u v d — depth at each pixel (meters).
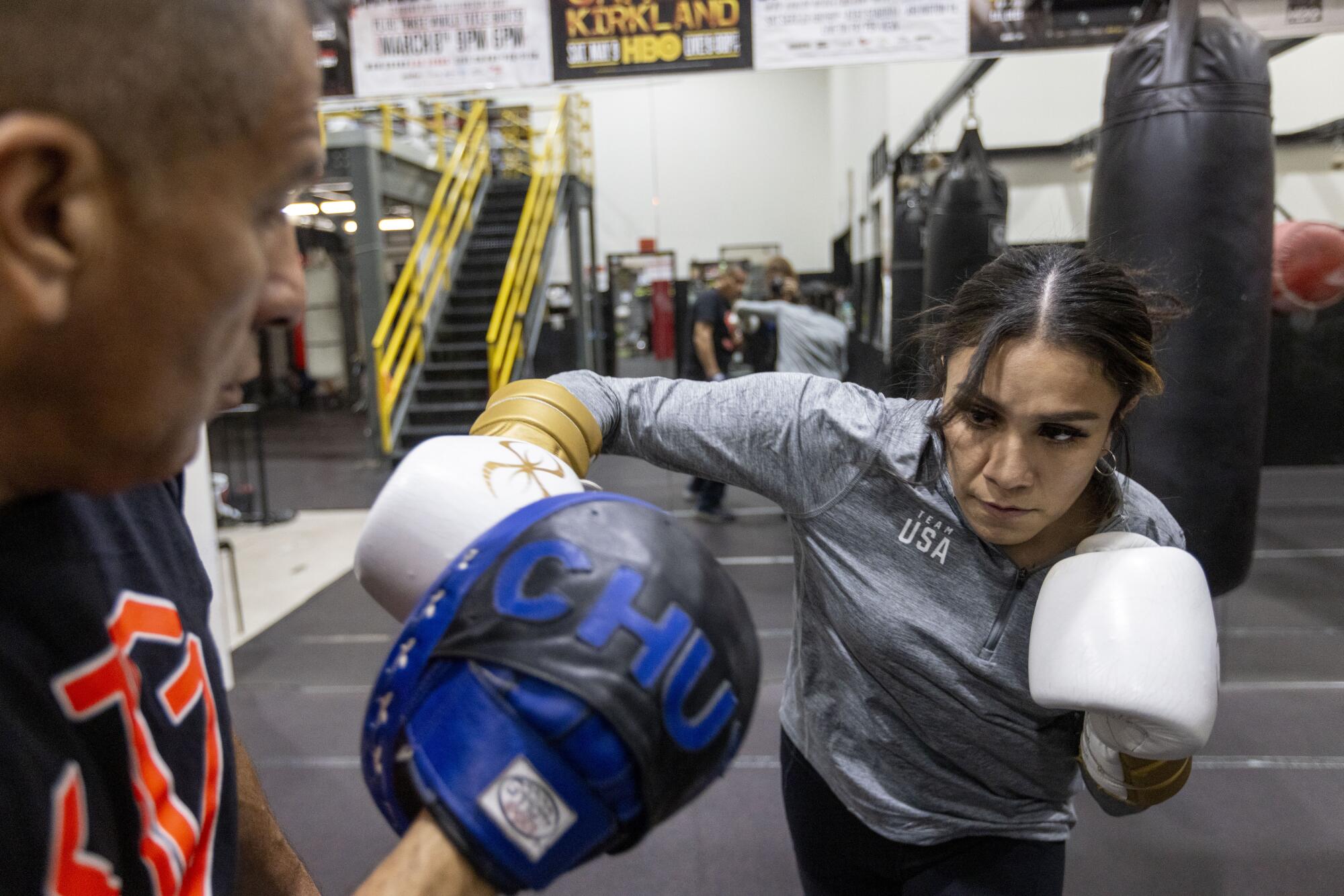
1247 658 2.93
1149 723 0.72
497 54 2.42
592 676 0.37
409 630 0.41
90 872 0.40
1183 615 0.74
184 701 0.50
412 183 3.70
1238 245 1.64
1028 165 4.01
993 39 2.32
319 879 1.98
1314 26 2.30
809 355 2.97
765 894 1.89
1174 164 1.62
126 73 0.25
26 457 0.30
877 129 3.65
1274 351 4.14
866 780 1.02
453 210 3.67
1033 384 0.72
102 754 0.42
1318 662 2.89
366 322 3.61
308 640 3.27
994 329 0.73
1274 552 3.76
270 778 2.38
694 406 0.99
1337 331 4.05
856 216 3.18
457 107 3.58
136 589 0.48
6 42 0.24
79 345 0.27
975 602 0.90
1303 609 3.28
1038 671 0.78
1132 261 1.69
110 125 0.25
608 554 0.40
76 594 0.42
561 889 1.92
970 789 0.98
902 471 0.90
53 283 0.25
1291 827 2.07
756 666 0.43
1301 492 4.23
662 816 0.39
